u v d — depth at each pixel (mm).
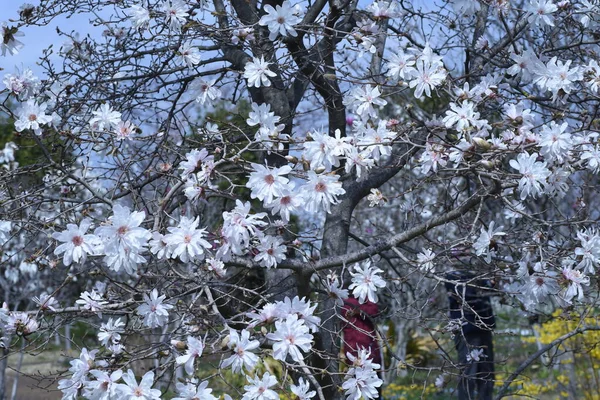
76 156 3986
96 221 3137
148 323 2750
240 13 4219
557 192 3199
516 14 5043
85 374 2623
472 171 3008
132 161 3730
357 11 3945
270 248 2908
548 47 4484
